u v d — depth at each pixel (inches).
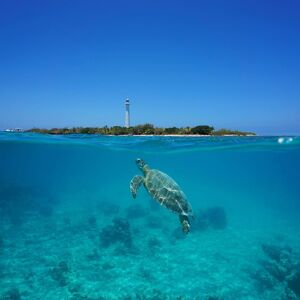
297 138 953.5
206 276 490.0
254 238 732.7
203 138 1029.2
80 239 657.6
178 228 740.0
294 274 462.3
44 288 434.6
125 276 477.7
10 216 842.8
